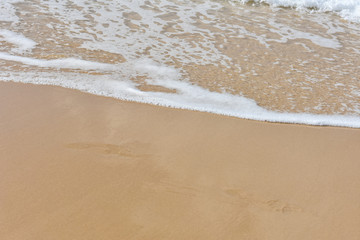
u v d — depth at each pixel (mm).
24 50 4797
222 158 2965
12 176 2680
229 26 5832
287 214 2438
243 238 2234
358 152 3117
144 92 3932
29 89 3859
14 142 3041
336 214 2457
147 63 4602
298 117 3617
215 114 3596
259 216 2406
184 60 4711
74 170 2754
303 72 4520
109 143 3066
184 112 3596
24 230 2242
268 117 3586
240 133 3316
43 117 3389
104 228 2270
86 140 3090
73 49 4879
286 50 5094
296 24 6074
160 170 2791
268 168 2879
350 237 2279
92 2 6539
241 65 4633
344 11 6684
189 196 2551
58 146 3006
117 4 6488
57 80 4078
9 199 2475
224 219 2369
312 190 2668
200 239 2215
